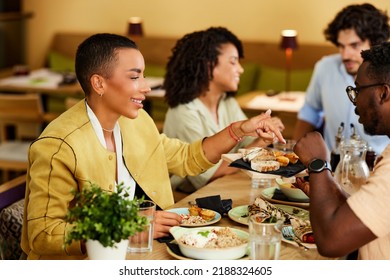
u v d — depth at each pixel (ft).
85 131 8.68
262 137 10.18
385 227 6.97
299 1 26.27
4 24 28.07
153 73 27.22
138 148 9.53
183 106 12.77
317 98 15.53
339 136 12.05
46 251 8.17
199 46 12.66
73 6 29.19
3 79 24.61
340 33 14.26
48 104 26.50
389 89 7.38
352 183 10.05
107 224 6.86
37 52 29.81
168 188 9.98
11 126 24.26
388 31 14.21
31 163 8.53
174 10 27.94
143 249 7.97
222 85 12.85
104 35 8.73
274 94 21.77
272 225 7.38
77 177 8.48
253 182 10.87
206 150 10.25
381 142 14.03
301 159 7.92
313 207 7.38
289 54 24.80
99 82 8.68
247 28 27.07
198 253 7.61
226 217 9.39
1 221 9.76
